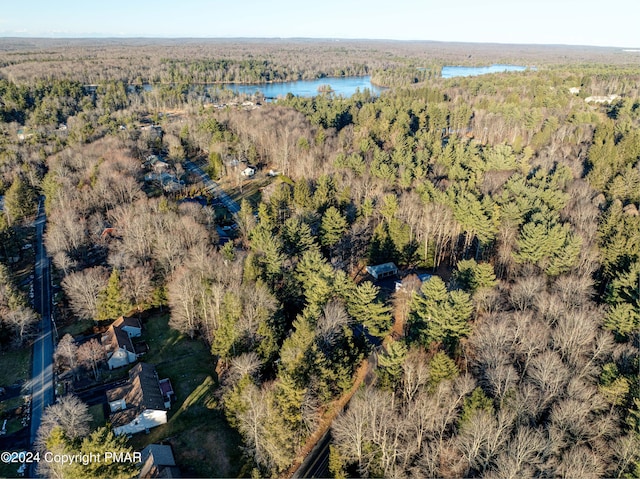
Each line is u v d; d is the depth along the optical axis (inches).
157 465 1935.3
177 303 2910.9
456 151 5142.7
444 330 2345.0
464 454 1720.0
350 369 2287.2
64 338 2647.6
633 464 1648.6
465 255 3727.9
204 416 2319.1
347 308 2613.2
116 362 2677.2
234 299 2534.5
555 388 1934.1
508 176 4409.5
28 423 2301.9
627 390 1881.2
